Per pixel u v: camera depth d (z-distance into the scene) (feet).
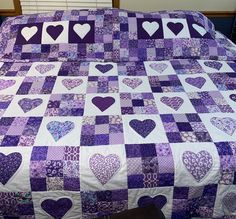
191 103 4.74
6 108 4.53
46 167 3.56
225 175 3.70
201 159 3.67
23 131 4.01
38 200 3.66
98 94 4.97
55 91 5.03
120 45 6.21
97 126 4.14
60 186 3.59
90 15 6.43
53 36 6.16
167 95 4.96
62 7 7.84
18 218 3.79
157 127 4.12
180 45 6.25
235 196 3.86
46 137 3.90
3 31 6.34
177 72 5.73
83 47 6.16
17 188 3.59
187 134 4.00
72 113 4.44
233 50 6.63
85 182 3.57
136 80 5.44
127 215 3.28
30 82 5.30
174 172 3.63
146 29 6.32
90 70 5.77
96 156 3.64
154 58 6.20
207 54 6.28
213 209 3.90
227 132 4.05
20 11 7.87
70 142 3.82
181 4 8.14
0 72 5.63
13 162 3.58
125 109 4.55
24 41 6.15
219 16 8.34
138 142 3.83
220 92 5.07
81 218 3.83
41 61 6.05
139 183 3.64
